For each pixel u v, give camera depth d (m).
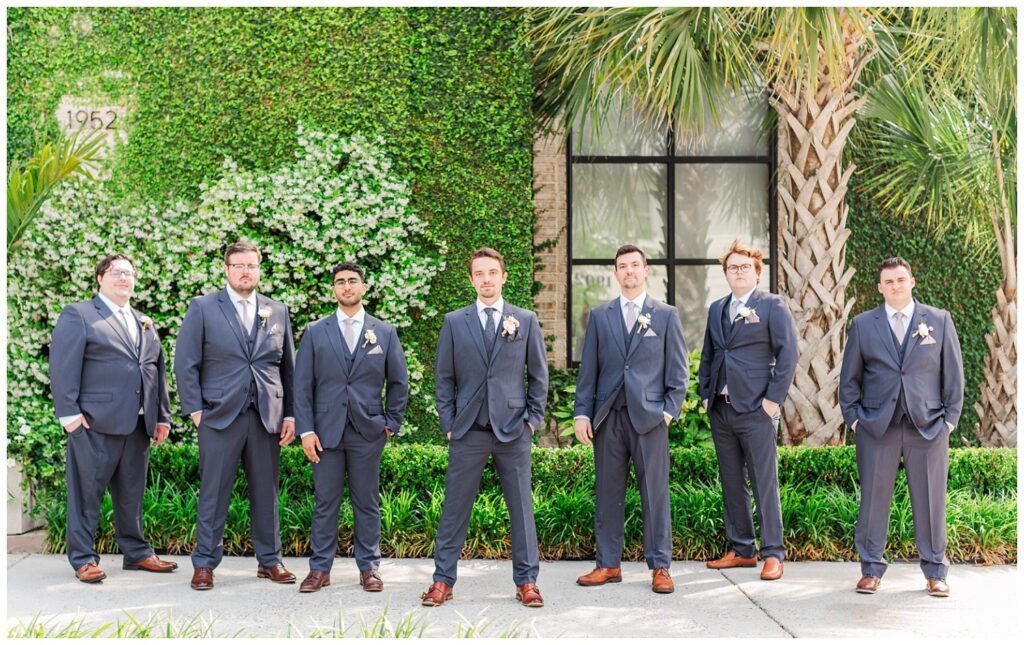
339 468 4.45
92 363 4.57
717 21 5.45
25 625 3.74
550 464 5.41
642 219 7.41
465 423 4.19
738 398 4.74
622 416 4.48
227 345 4.49
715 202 7.41
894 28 6.50
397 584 4.51
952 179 6.62
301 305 6.05
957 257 7.30
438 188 6.34
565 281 7.32
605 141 7.37
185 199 6.25
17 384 5.73
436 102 6.36
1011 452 5.71
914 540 4.80
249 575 4.66
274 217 6.01
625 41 5.65
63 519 5.15
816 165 6.04
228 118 6.29
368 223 6.05
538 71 6.66
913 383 4.43
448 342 4.28
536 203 7.29
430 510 5.10
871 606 4.14
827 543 5.02
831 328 6.00
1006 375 6.63
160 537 5.07
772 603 4.18
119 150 6.27
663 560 4.40
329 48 6.32
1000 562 4.97
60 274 5.98
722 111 7.39
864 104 6.60
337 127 6.31
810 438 5.99
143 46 6.29
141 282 5.97
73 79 6.27
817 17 4.93
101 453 4.54
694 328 7.40
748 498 4.90
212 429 4.43
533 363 4.32
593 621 3.88
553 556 5.07
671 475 5.50
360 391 4.46
